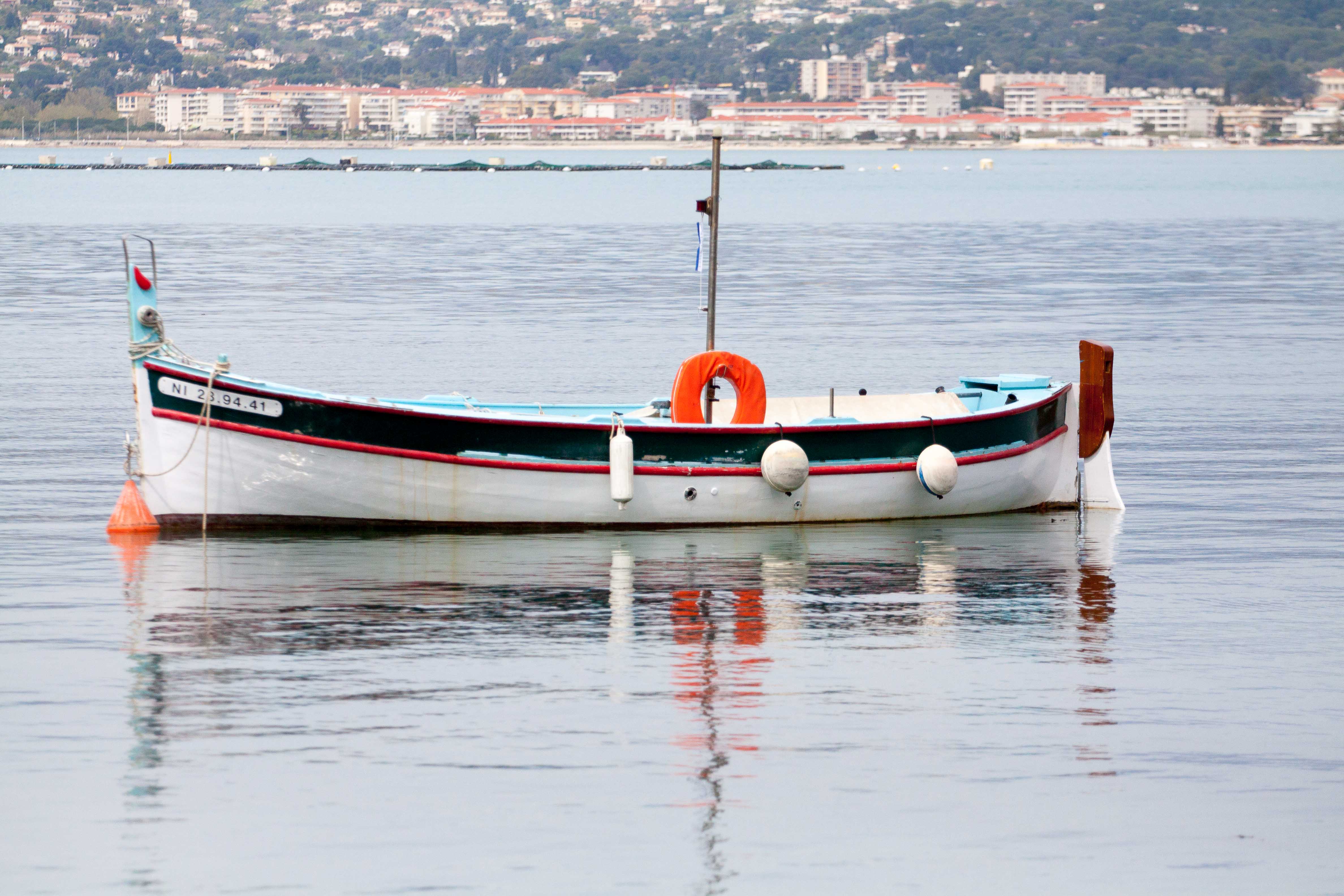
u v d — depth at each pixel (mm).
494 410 91188
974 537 85562
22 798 48000
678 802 48438
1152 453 111375
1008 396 95375
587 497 83438
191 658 61219
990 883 43875
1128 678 60406
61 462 102875
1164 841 46438
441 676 59406
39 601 69562
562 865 44406
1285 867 45000
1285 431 119125
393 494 81438
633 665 61062
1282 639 66000
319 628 65625
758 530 85562
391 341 162750
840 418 90812
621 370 143125
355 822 46719
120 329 171875
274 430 80188
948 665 61719
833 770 50906
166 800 48000
